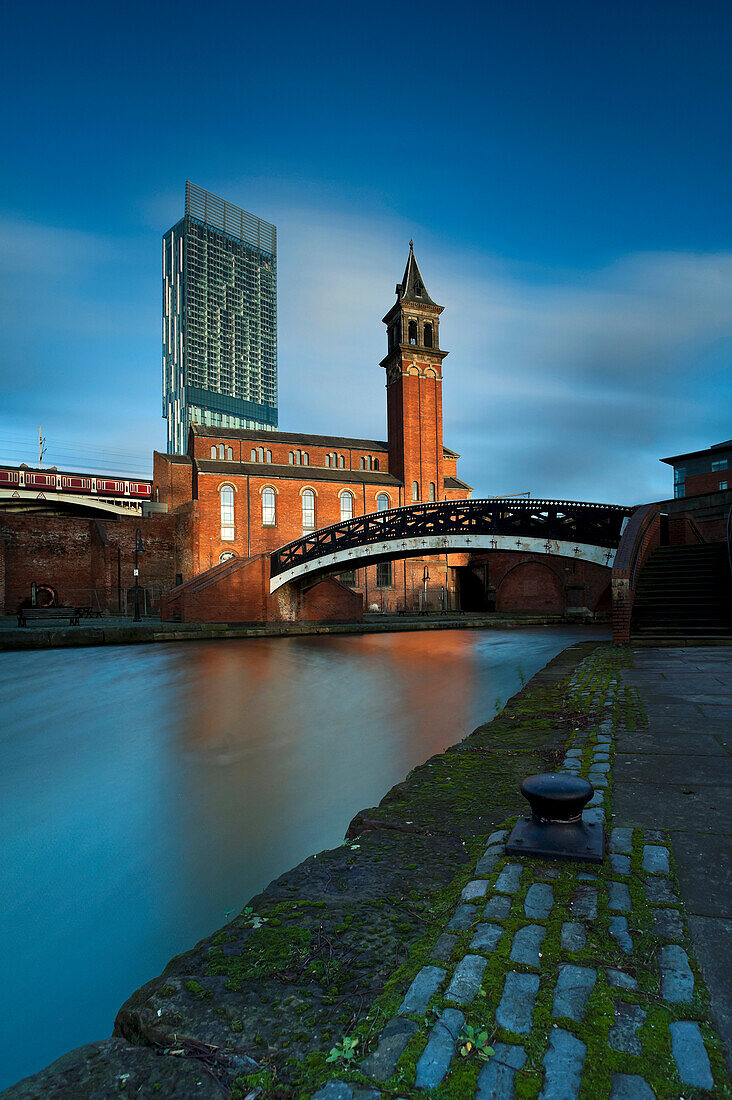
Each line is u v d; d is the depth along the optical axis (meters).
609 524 20.48
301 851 4.77
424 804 3.81
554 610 39.91
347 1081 1.54
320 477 46.12
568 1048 1.58
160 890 4.24
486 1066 1.54
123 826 5.48
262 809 5.75
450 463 55.84
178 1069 1.67
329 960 2.17
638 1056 1.55
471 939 2.11
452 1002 1.78
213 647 23.05
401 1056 1.60
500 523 23.47
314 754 7.75
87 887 4.36
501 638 26.47
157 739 8.91
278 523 44.47
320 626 29.56
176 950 3.57
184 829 5.34
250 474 43.88
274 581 30.77
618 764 4.19
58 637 22.28
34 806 6.12
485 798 3.88
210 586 28.88
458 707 10.82
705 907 2.26
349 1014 1.86
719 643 11.77
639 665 9.20
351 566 29.44
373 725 9.47
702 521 22.33
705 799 3.45
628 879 2.49
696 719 5.45
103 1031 2.90
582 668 9.30
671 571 14.93
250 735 9.00
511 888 2.45
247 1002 1.95
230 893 4.17
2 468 46.34
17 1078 2.59
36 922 3.89
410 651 21.31
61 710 11.18
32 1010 3.06
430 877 2.83
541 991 1.81
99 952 3.55
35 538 38.91
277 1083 1.58
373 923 2.43
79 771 7.36
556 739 5.25
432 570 47.50
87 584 40.34
